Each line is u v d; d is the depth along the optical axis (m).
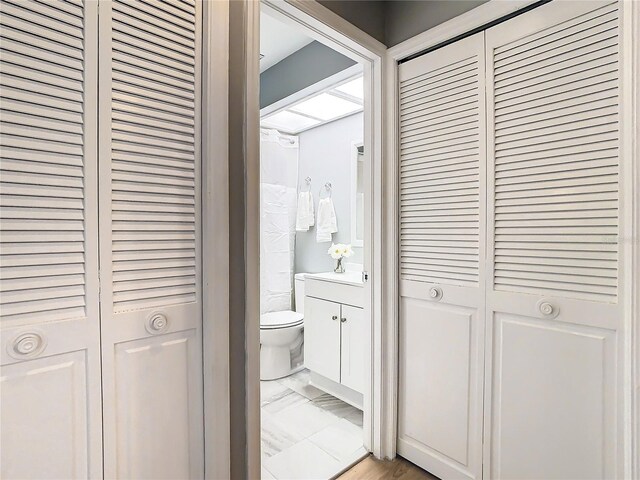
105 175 0.95
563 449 1.28
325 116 2.95
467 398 1.56
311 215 3.28
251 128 1.24
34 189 0.85
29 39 0.83
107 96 0.95
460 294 1.57
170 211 1.07
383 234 1.81
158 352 1.05
